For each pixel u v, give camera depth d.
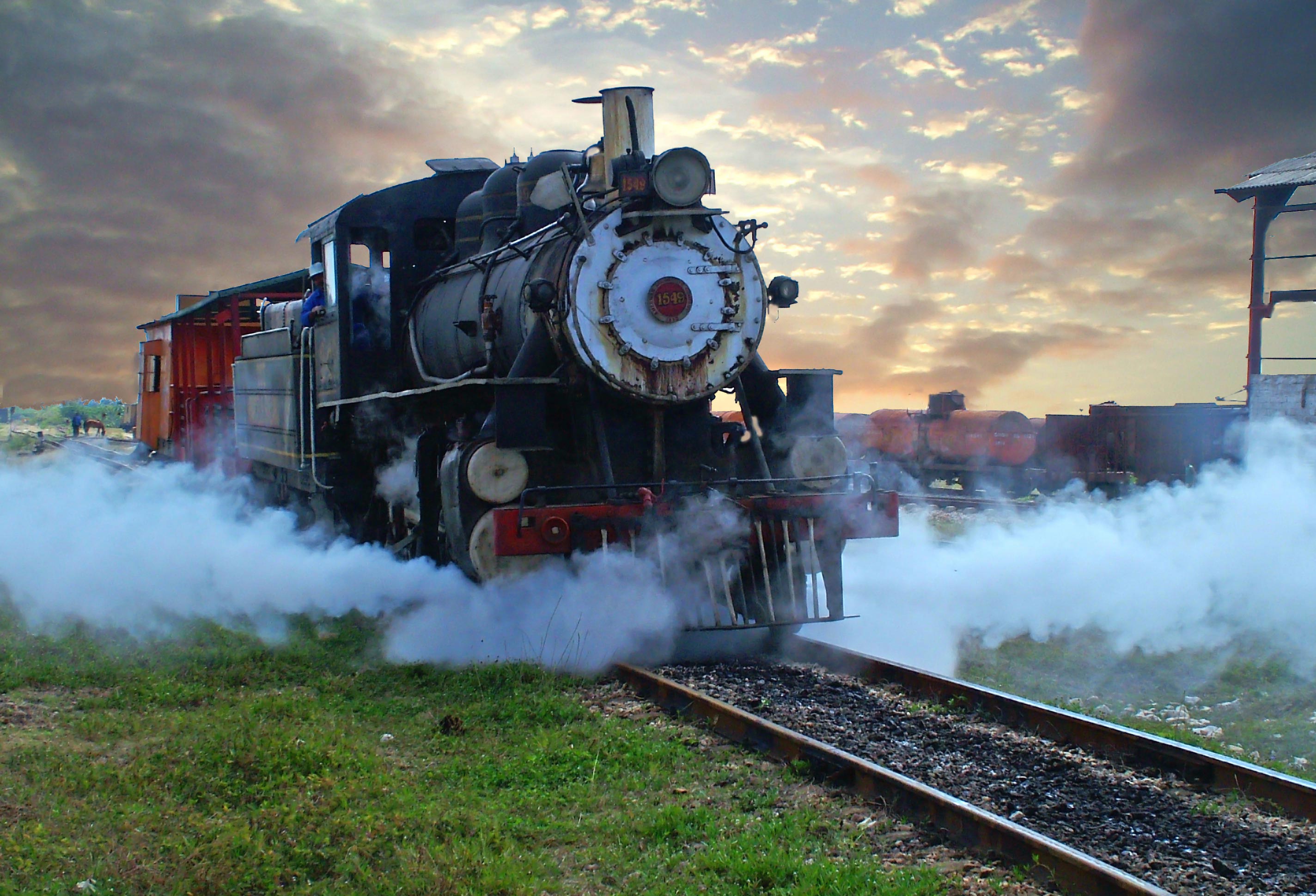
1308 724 6.78
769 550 8.68
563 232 8.67
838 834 4.74
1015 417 27.78
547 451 8.52
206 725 6.21
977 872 4.34
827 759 5.44
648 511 7.97
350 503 11.88
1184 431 24.97
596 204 9.23
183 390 21.69
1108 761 5.73
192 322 21.62
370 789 5.20
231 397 18.77
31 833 4.51
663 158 8.32
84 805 4.93
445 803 5.09
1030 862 4.32
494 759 5.86
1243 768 5.20
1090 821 4.90
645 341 8.41
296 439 12.52
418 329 11.22
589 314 8.25
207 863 4.26
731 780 5.48
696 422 9.07
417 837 4.66
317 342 12.01
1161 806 5.06
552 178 9.05
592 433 8.66
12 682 6.96
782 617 8.58
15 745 5.77
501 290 9.43
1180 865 4.44
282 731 5.98
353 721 6.48
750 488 8.82
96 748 5.86
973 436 28.17
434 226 11.89
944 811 4.73
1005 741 6.03
